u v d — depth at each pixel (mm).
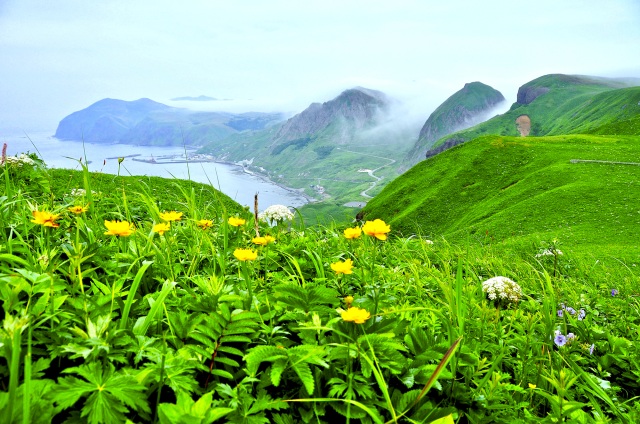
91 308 2760
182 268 4258
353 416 2389
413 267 5094
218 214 6840
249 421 2217
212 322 2629
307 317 3029
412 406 2539
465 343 3504
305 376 2334
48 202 5570
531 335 4176
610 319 6707
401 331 3020
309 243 5570
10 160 7391
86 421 2008
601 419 3213
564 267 10750
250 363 2438
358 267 5008
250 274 4250
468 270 6020
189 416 1799
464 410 2898
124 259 3904
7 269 2924
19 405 1777
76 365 2467
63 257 3965
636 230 61312
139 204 7035
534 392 3359
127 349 2377
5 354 1981
